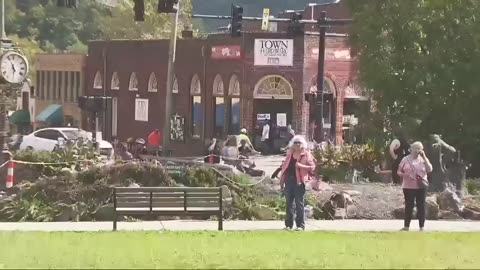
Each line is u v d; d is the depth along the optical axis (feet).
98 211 75.77
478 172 116.98
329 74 189.06
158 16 280.92
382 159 102.01
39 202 76.33
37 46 343.46
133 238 58.80
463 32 116.57
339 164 99.50
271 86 189.57
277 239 58.90
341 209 77.66
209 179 79.00
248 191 78.54
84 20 364.58
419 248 54.49
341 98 190.39
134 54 231.09
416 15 117.91
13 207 76.02
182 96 210.79
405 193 67.87
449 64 117.39
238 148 115.85
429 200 79.00
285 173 66.95
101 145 140.67
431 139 89.97
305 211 76.59
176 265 44.01
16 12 362.53
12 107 89.04
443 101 117.39
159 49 220.43
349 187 85.35
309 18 237.66
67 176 77.56
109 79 242.17
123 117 235.40
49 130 144.77
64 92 263.49
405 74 118.42
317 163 99.30
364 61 121.29
